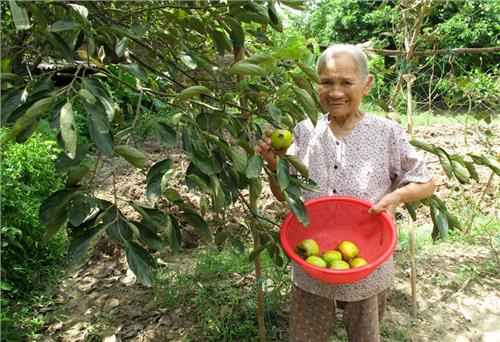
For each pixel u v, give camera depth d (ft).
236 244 7.36
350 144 6.03
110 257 12.04
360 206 6.04
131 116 5.67
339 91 5.70
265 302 9.36
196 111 6.23
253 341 8.64
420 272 10.99
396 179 6.37
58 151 13.91
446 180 15.81
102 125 4.14
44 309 10.01
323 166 6.24
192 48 8.54
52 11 6.06
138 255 4.49
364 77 5.79
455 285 10.51
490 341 8.79
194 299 9.96
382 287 6.12
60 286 10.87
